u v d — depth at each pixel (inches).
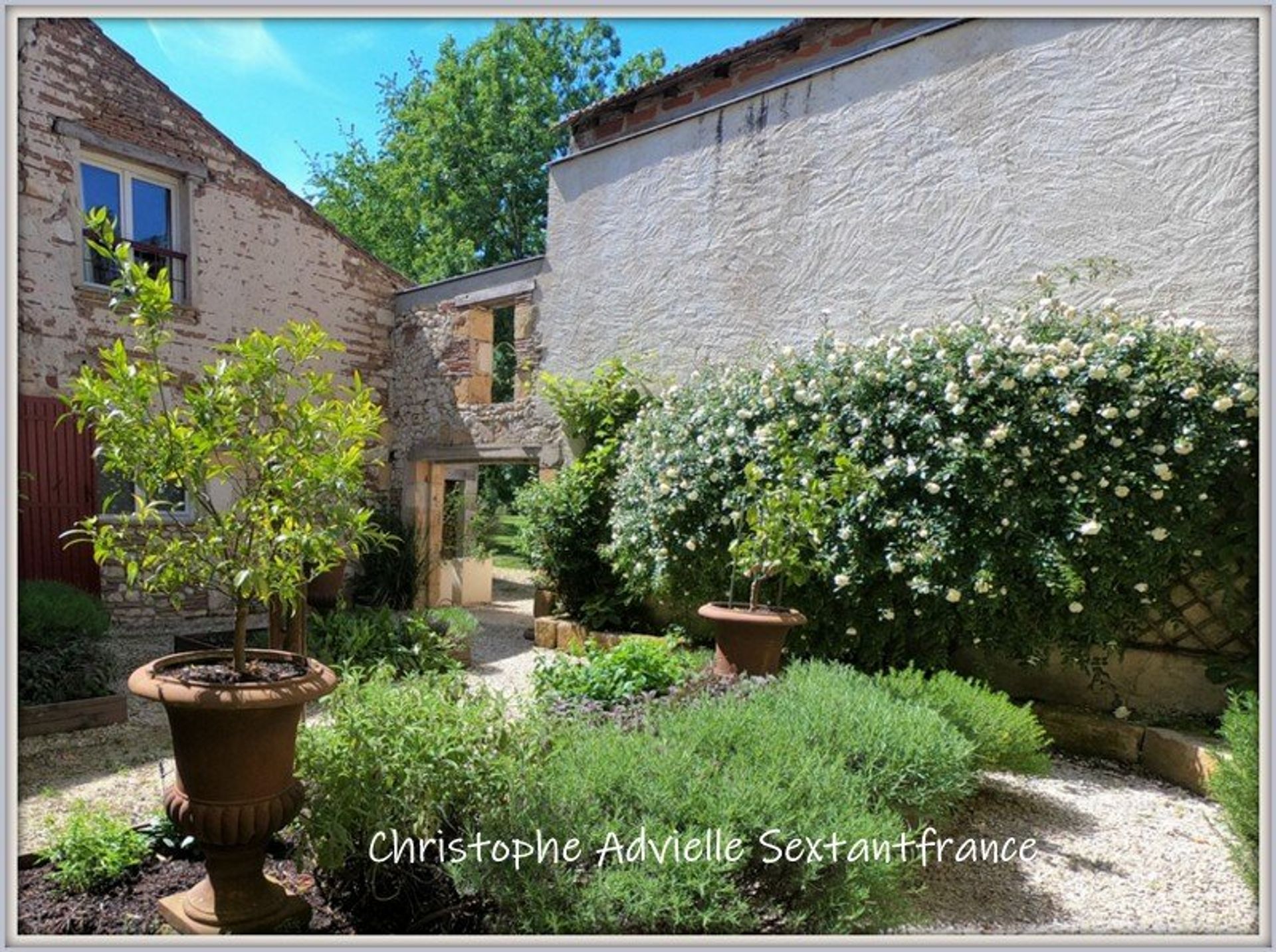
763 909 76.0
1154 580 149.3
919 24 230.7
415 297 346.0
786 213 229.1
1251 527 145.0
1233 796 99.3
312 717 140.3
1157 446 145.5
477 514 407.2
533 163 635.5
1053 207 180.9
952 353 167.2
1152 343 150.6
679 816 77.5
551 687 140.2
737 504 189.9
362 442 88.1
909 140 205.2
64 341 249.8
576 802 77.6
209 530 80.2
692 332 249.8
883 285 208.5
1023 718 124.9
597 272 277.6
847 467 159.6
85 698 156.9
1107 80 174.7
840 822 76.5
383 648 202.8
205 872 93.3
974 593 155.6
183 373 280.1
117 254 78.5
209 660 85.9
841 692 116.6
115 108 262.5
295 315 316.5
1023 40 186.9
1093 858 109.3
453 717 89.4
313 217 323.0
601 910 68.8
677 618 236.4
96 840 90.9
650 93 286.8
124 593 261.4
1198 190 161.6
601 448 255.3
